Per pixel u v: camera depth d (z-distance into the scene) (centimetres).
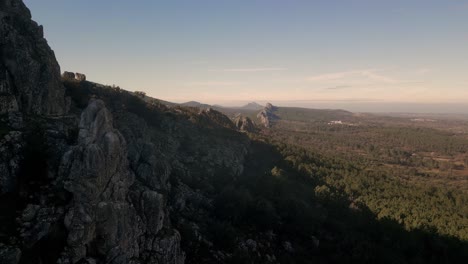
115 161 4641
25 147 4578
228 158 12988
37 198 4172
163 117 13225
